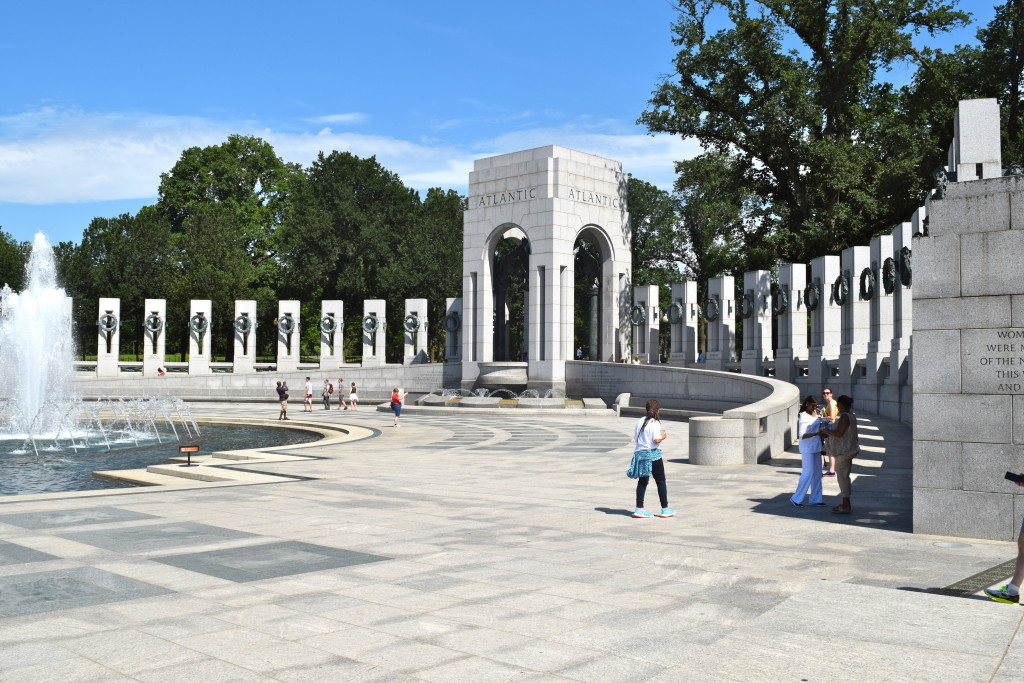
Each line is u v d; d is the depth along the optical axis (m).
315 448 27.52
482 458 24.25
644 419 13.77
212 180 94.44
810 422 14.94
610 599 8.54
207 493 16.62
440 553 10.78
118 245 90.94
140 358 102.06
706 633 7.38
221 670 6.47
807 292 42.28
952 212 11.98
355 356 101.12
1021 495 11.55
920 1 53.16
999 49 49.72
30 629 7.48
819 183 55.09
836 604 7.67
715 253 68.38
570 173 53.12
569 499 15.87
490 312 55.97
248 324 63.44
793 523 13.12
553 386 51.91
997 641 6.64
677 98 57.72
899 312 32.97
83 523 12.83
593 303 58.38
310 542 11.48
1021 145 45.31
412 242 83.81
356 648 6.99
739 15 55.66
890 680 5.89
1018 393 11.57
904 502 15.23
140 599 8.48
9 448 30.33
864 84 57.53
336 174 86.38
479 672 6.42
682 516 13.81
